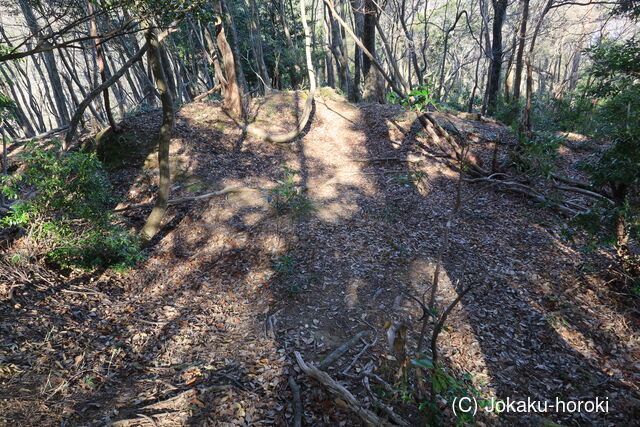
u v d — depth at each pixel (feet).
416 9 67.56
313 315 17.72
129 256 22.13
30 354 13.60
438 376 9.51
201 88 79.46
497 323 16.79
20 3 54.80
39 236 19.67
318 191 31.89
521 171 32.24
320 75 106.52
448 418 11.61
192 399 12.07
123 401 12.07
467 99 92.84
